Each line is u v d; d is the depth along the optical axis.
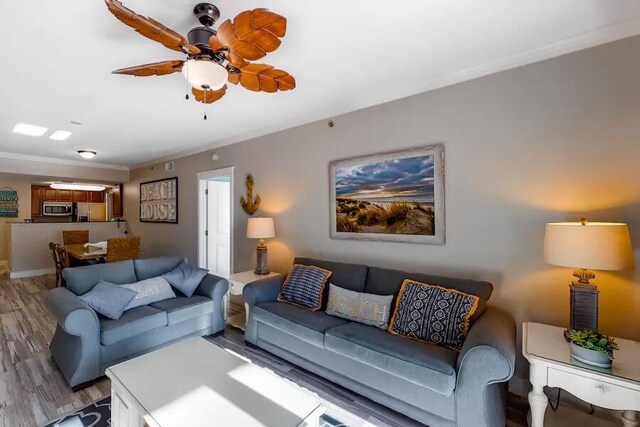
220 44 1.59
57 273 5.46
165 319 2.77
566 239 1.69
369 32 1.88
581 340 1.54
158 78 2.48
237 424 1.34
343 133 3.26
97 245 5.41
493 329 1.81
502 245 2.31
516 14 1.73
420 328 2.13
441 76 2.53
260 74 1.92
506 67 2.27
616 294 1.89
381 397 2.05
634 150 1.85
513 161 2.26
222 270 5.50
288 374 2.49
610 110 1.92
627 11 1.73
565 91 2.06
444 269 2.60
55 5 1.57
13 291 5.15
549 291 2.12
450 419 1.76
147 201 6.57
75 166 6.33
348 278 2.84
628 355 1.60
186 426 1.32
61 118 3.48
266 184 4.08
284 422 1.36
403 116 2.82
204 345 2.12
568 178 2.05
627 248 1.60
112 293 2.68
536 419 1.58
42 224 6.56
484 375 1.64
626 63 1.87
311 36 1.92
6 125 3.73
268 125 3.86
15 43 1.92
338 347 2.19
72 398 2.18
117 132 4.12
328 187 3.39
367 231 3.06
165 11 1.64
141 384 1.63
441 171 2.59
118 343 2.49
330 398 2.19
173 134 4.27
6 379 2.42
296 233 3.72
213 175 4.91
